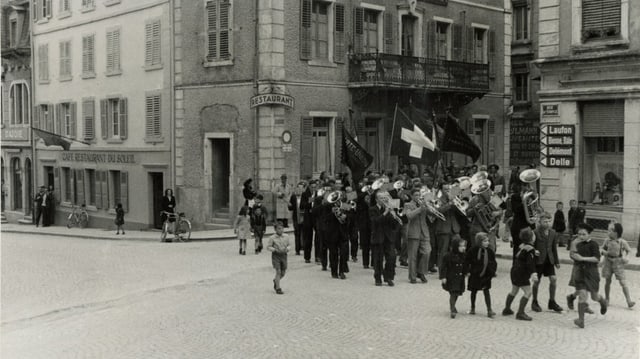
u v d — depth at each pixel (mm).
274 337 12328
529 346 11617
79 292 17328
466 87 35438
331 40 31172
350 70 31844
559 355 11070
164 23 34188
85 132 40500
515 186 22344
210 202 32000
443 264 13844
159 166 34812
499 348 11500
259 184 29625
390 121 33562
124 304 15609
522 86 44781
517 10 44781
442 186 19000
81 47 40750
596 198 22797
